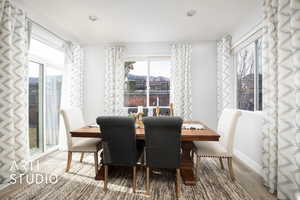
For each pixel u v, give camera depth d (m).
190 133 1.89
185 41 3.61
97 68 3.83
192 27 2.94
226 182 2.09
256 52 2.58
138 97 3.85
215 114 3.59
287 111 1.66
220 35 3.30
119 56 3.69
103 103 3.82
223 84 3.27
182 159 2.24
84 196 1.81
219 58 3.46
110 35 3.31
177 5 2.27
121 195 1.83
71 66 3.58
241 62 3.06
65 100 3.46
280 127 1.71
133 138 1.80
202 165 2.59
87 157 2.94
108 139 1.83
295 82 1.54
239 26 2.84
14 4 2.10
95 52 3.82
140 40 3.59
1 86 1.98
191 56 3.62
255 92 2.59
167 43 3.70
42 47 2.99
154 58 3.79
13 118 2.12
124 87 3.84
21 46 2.19
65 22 2.75
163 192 1.89
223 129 2.37
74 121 2.58
